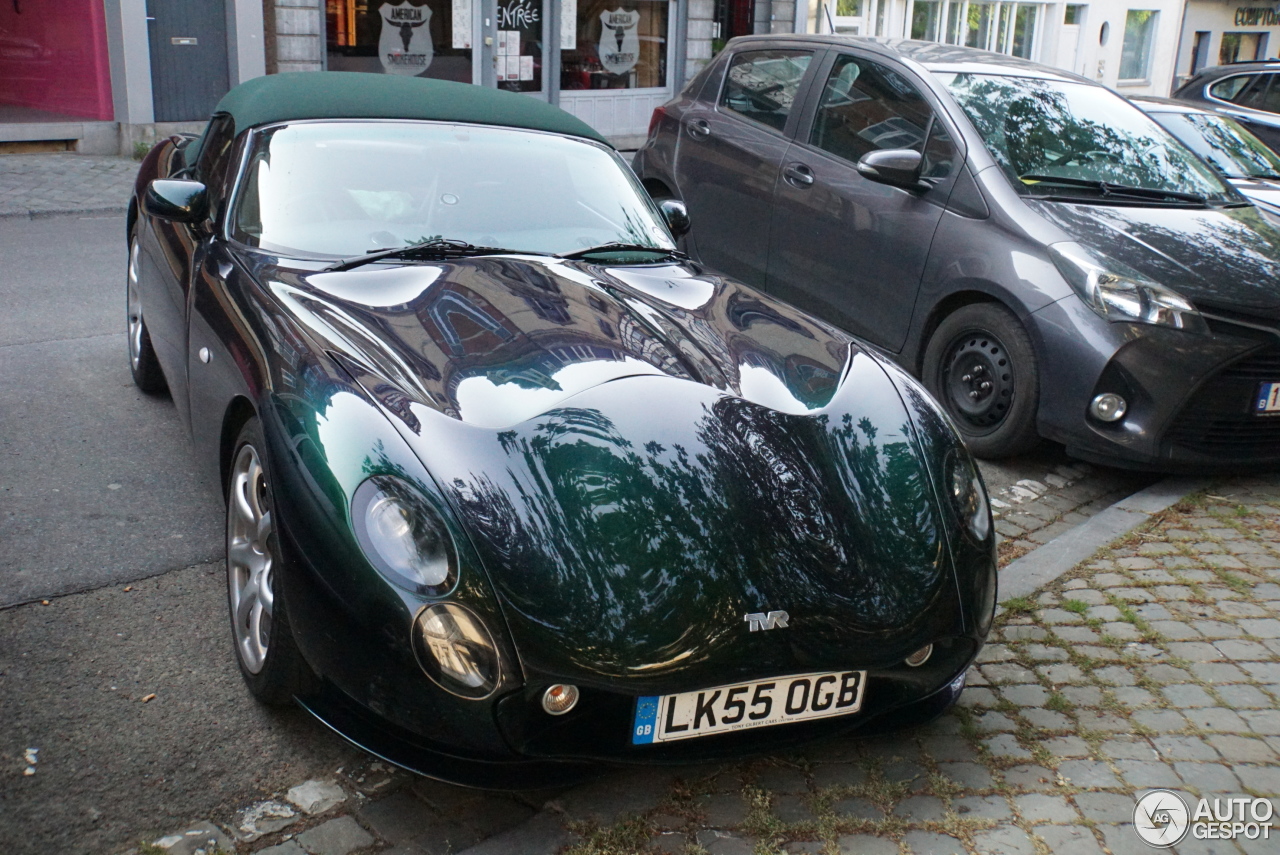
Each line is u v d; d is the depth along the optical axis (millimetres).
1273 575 3885
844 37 6000
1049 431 4656
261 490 2654
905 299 5180
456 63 13688
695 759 2309
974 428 4992
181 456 4230
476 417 2426
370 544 2195
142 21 11078
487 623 2139
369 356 2588
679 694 2227
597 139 4082
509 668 2139
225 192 3459
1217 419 4523
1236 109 11375
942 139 5184
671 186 6566
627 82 15664
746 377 2807
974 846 2416
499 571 2172
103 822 2305
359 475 2264
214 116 4141
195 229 3557
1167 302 4379
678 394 2621
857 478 2604
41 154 10992
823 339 3189
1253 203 5461
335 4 12562
